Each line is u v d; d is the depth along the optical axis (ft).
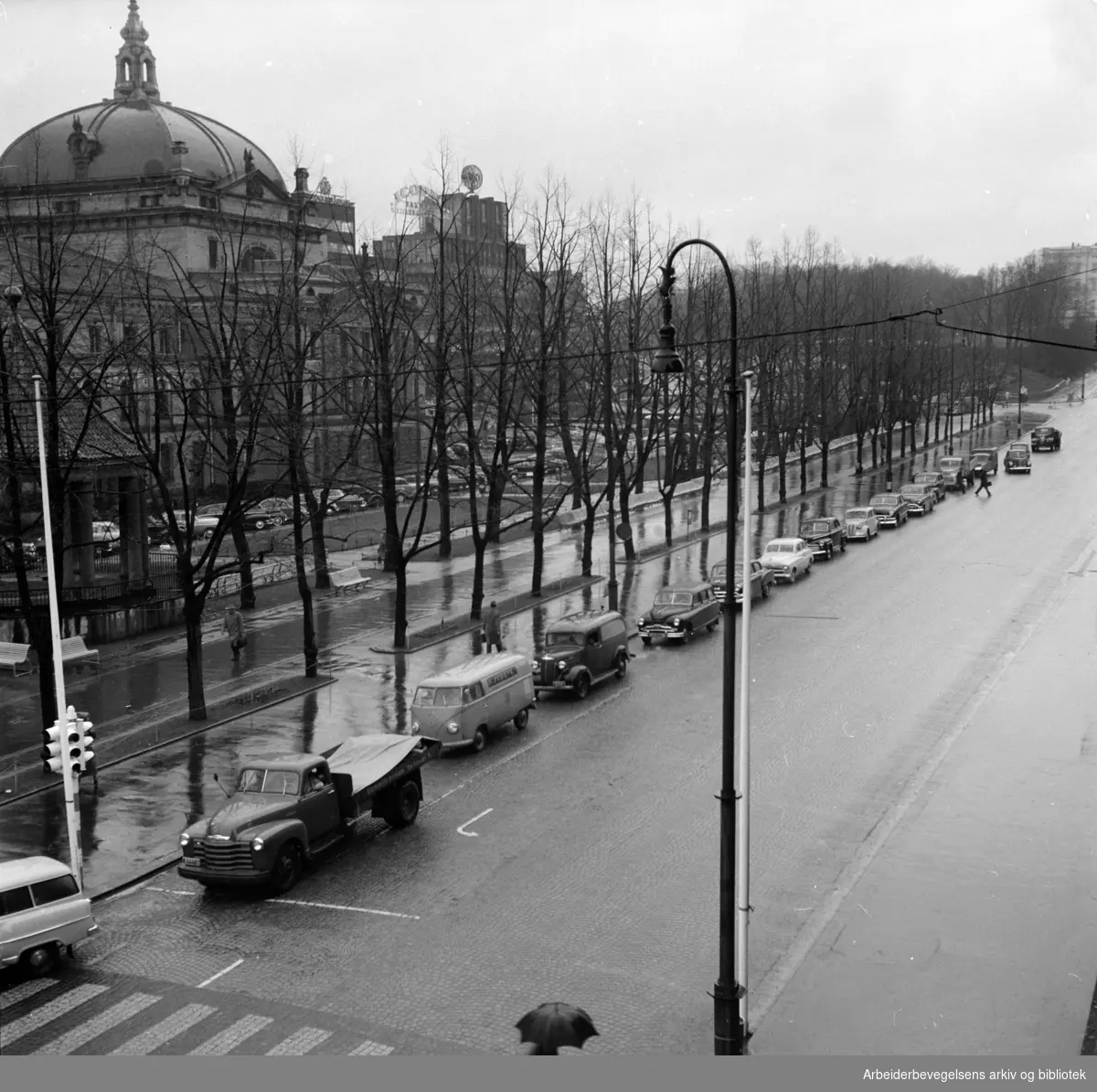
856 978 58.23
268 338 125.08
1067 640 127.95
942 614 143.43
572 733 102.73
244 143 273.33
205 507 217.56
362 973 60.23
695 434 260.21
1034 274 537.24
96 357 132.67
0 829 81.97
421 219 242.37
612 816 82.33
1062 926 63.36
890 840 76.13
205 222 241.76
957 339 490.90
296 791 74.33
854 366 298.97
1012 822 78.28
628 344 198.80
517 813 83.71
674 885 70.28
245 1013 56.18
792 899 67.82
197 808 85.56
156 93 270.05
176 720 106.11
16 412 122.21
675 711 108.47
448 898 69.62
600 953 61.87
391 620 149.07
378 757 81.97
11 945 59.31
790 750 95.14
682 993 57.36
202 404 148.36
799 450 323.16
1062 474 281.95
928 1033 52.65
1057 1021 53.47
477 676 99.50
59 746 71.56
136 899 71.15
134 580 147.74
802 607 151.12
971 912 65.31
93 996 58.34
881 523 216.54
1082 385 509.35
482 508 246.47
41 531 141.38
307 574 175.32
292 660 129.39
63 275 171.53
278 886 71.00
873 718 102.89
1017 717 101.40
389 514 135.13
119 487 149.07
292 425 127.24
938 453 341.41
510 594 163.12
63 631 135.85
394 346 174.19
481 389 177.27
